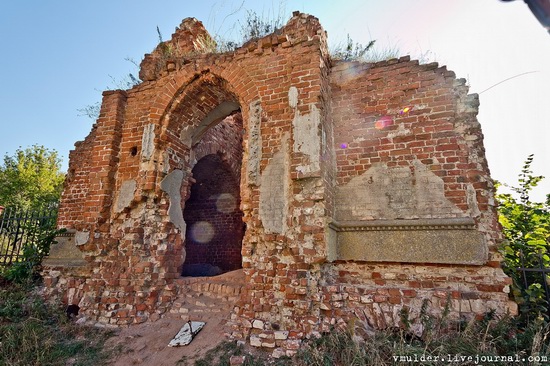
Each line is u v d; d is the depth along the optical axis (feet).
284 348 12.57
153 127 19.31
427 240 13.87
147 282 17.29
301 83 15.79
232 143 33.12
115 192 19.45
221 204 35.58
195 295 17.54
